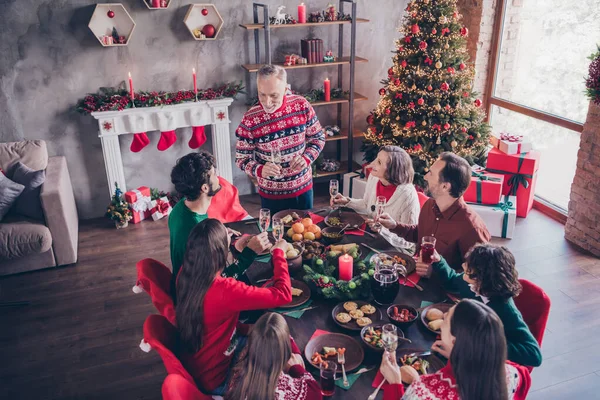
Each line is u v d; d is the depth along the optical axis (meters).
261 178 3.20
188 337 1.79
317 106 5.29
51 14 4.21
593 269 3.71
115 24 4.38
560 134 4.47
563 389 2.63
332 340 1.88
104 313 3.41
